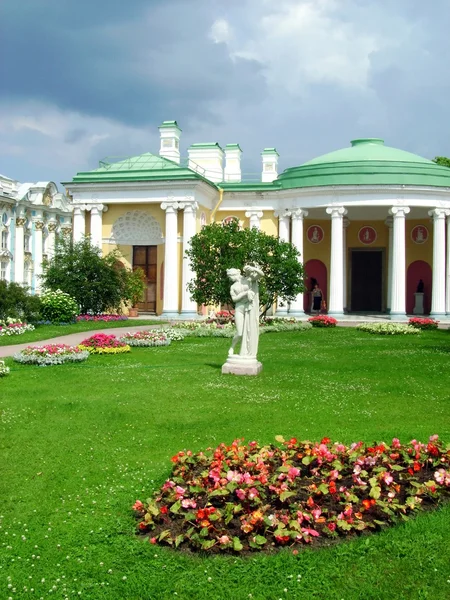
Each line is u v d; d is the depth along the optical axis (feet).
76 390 43.98
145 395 41.88
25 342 76.59
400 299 116.57
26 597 17.88
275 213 127.65
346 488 22.30
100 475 27.09
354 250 142.10
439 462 24.54
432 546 19.47
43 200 179.93
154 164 123.13
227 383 46.19
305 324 102.17
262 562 18.86
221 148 140.77
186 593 17.67
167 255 116.57
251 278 50.03
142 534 21.13
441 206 119.03
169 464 27.78
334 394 42.24
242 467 23.59
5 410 37.88
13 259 166.30
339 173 119.24
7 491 25.61
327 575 18.22
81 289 108.27
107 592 17.93
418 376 50.08
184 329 87.97
